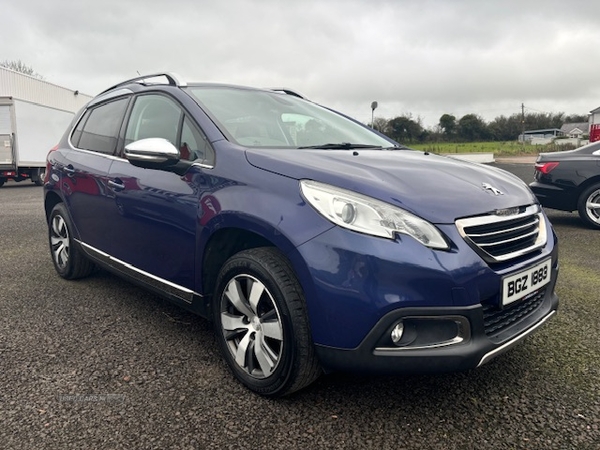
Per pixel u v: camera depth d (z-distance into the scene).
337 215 2.06
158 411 2.24
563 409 2.25
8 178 17.92
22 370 2.62
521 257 2.33
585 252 5.37
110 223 3.36
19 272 4.54
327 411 2.24
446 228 2.05
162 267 2.92
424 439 2.04
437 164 2.67
